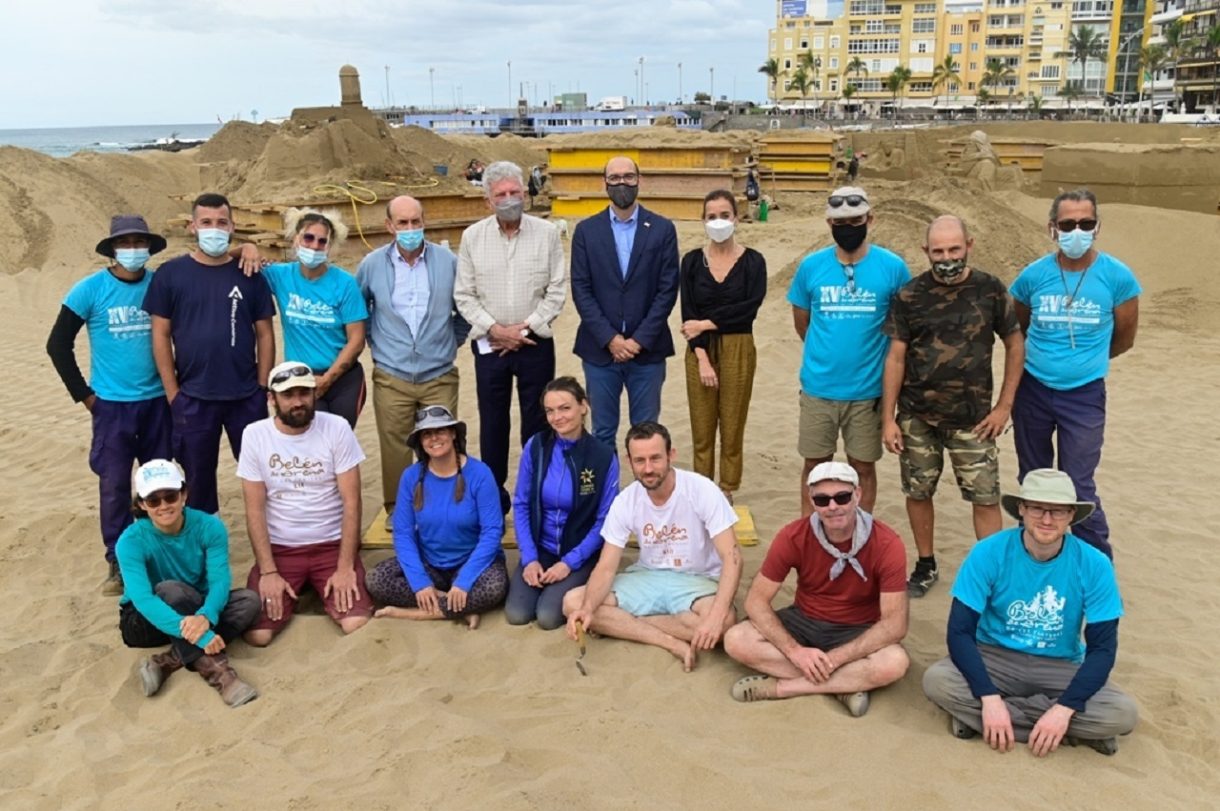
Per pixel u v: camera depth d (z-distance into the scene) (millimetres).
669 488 4906
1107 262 5207
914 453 5309
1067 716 3906
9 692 4625
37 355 12203
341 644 4973
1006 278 14008
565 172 20812
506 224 5793
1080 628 4109
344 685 4531
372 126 24266
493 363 5957
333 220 5715
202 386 5562
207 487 5797
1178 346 11875
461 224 17562
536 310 5863
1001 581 4109
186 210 24828
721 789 3705
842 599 4480
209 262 5559
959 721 4129
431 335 5875
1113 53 105312
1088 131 44375
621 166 5695
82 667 4848
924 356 5102
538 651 4887
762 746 4051
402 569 5285
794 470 7852
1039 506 3869
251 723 4277
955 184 17234
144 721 4387
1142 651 4996
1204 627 5258
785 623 4660
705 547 5012
